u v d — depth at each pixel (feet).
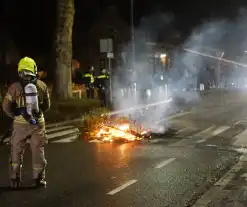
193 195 22.06
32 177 25.50
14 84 22.20
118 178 25.38
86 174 26.37
